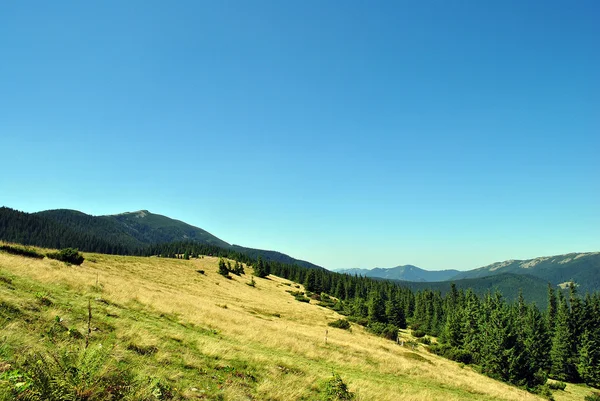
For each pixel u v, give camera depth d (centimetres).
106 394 627
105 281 2920
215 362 1409
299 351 2427
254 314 4478
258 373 1454
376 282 17525
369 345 4062
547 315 9681
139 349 1258
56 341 1032
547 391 4912
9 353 802
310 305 9456
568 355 7356
